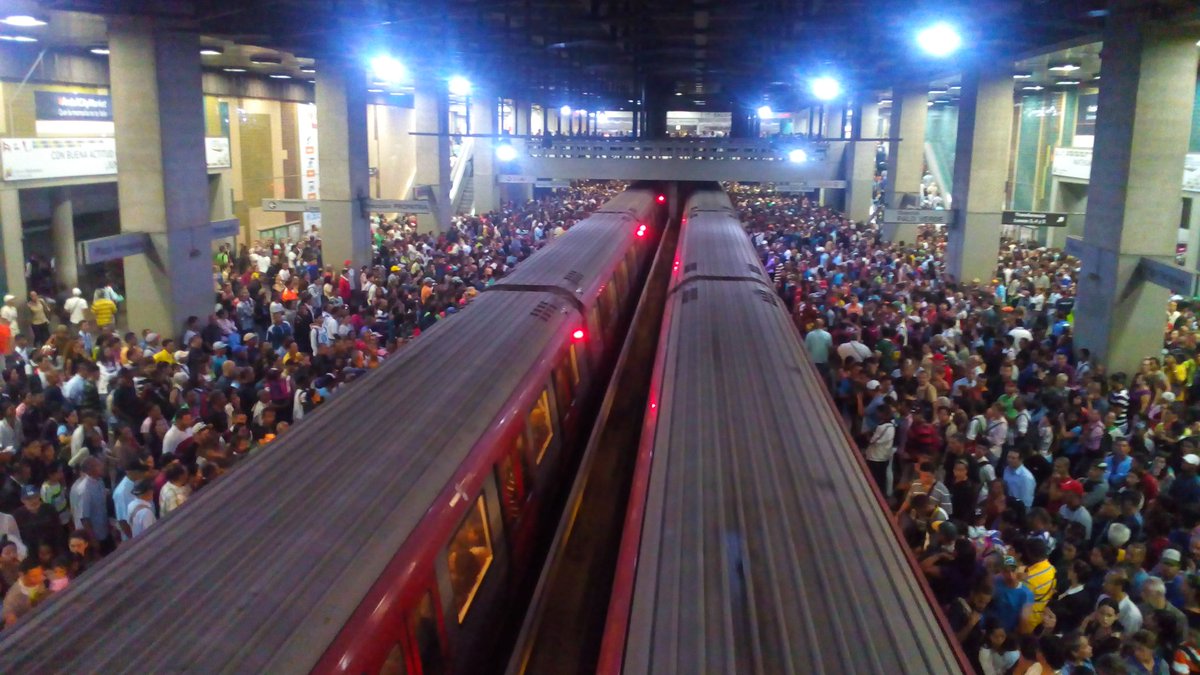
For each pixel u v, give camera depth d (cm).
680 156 2823
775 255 2209
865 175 3294
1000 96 2031
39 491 884
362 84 2264
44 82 2138
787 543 516
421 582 532
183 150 1543
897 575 492
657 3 1617
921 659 419
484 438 693
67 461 970
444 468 618
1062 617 746
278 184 3366
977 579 717
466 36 1792
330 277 1850
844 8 1598
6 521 793
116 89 1478
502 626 728
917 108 2786
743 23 1884
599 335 1299
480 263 2020
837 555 506
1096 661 604
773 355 910
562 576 883
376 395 735
